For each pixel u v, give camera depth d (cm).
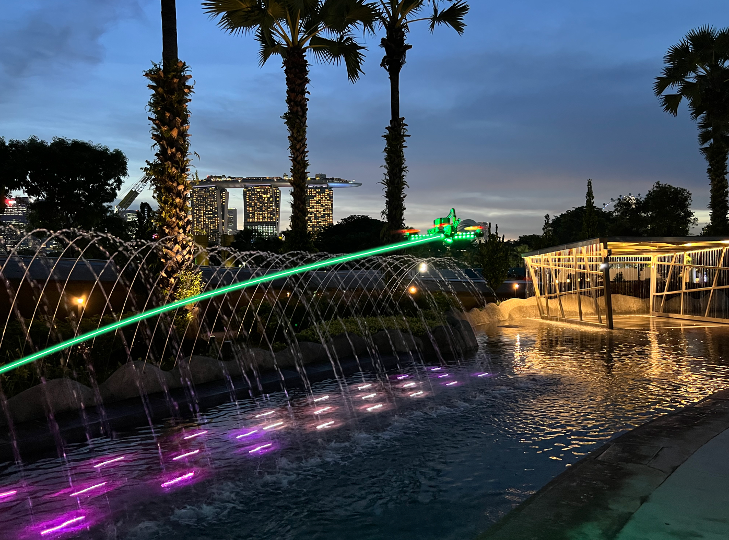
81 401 795
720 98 2980
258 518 481
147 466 620
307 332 1386
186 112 1331
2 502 524
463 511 481
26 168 3966
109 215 4406
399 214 2030
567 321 2491
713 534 342
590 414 816
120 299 1659
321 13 1961
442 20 2111
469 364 1304
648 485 425
